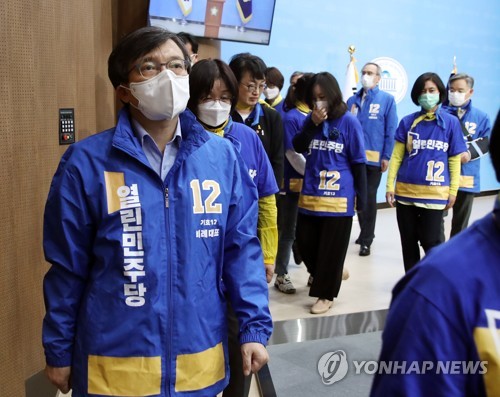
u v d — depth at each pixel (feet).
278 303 13.51
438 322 2.63
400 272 16.33
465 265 2.65
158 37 4.74
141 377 4.51
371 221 18.12
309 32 23.54
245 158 7.78
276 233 8.21
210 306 4.85
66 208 4.56
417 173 13.20
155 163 4.82
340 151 12.33
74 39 9.87
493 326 2.55
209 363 4.79
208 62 6.93
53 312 4.70
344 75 24.72
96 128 11.60
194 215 4.69
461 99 16.30
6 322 7.65
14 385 7.84
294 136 13.10
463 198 16.40
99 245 4.58
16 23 7.78
